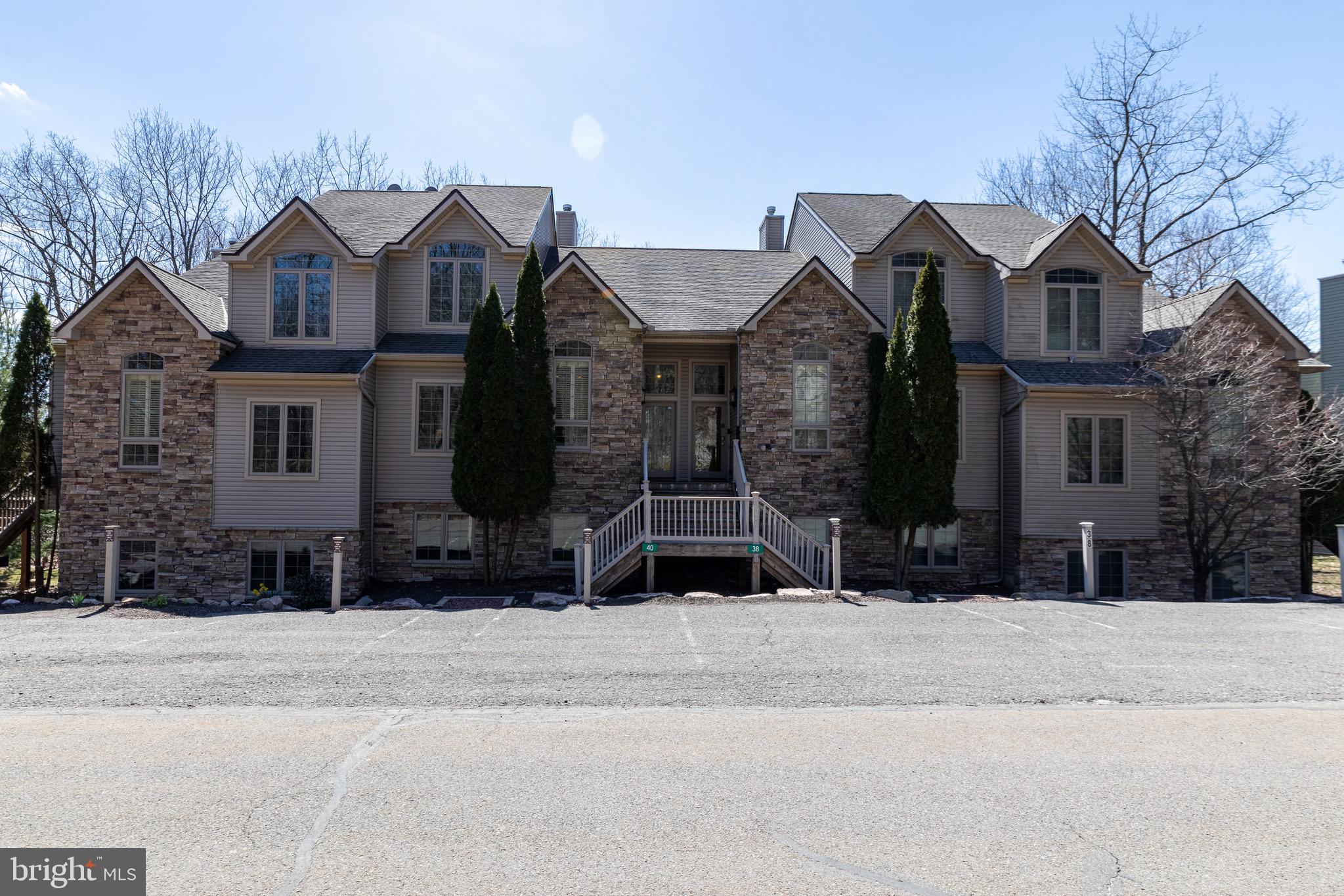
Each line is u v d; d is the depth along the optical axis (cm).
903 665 959
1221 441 1750
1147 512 1817
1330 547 1939
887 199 2416
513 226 2036
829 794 592
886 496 1748
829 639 1100
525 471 1706
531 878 472
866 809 567
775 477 1867
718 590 1717
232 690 857
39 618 1334
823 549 1625
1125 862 493
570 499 1847
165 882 465
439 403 1853
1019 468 1817
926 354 1714
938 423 1716
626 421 1856
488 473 1677
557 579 1817
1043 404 1809
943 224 1959
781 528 1647
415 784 609
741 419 1872
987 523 1902
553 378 1855
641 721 758
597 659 991
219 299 1978
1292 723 749
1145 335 1939
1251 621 1230
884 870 482
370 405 1805
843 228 2142
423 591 1719
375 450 1834
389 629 1187
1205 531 1722
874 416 1845
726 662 973
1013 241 2091
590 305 1856
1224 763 652
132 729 734
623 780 617
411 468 1841
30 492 1845
